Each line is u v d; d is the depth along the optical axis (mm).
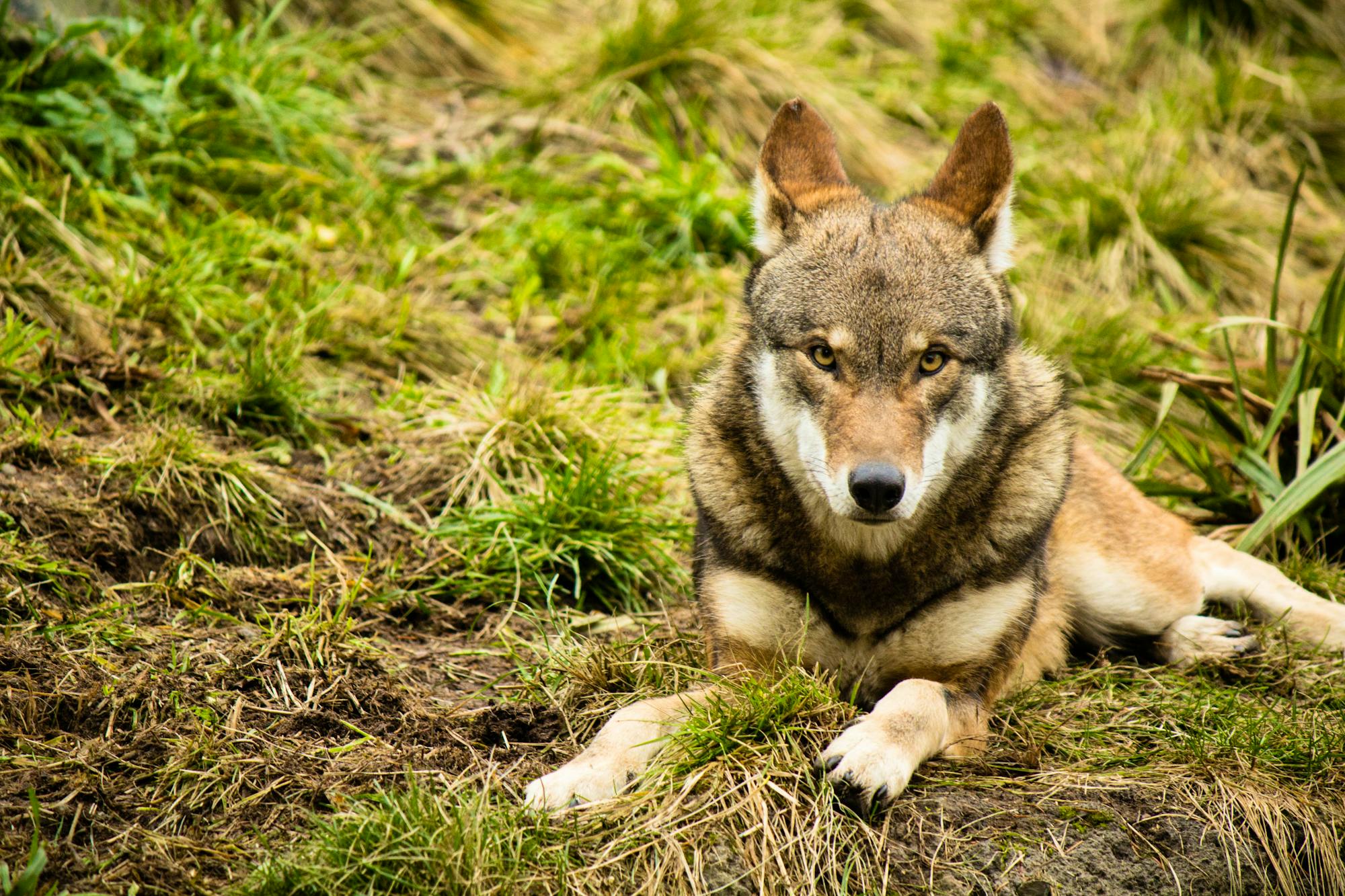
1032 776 6789
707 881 5914
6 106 11477
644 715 6824
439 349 11672
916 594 7426
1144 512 9109
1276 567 9297
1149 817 6590
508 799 6387
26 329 9633
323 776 6375
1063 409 8156
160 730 6543
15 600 7410
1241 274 14570
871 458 6570
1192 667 8359
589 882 5746
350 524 9180
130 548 8242
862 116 16500
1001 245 7609
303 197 12766
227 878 5664
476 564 9023
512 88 15789
